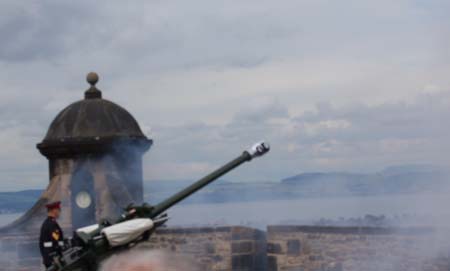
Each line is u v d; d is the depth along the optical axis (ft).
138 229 44.34
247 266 67.41
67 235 72.64
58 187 73.15
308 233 63.67
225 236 67.51
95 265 44.55
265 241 67.21
